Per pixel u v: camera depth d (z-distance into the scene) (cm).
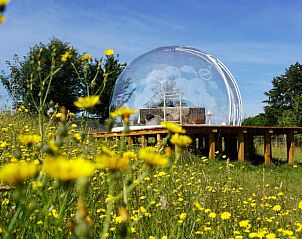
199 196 434
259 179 748
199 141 1434
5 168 91
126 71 1670
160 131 1042
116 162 108
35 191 172
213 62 1675
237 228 351
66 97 2059
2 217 188
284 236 331
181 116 1522
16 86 689
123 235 105
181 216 312
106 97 2172
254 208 441
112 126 157
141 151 128
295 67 4491
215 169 792
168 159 141
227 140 1421
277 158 1536
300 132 1423
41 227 196
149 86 1583
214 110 1591
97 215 283
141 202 346
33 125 638
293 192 622
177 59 1627
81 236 81
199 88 1591
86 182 87
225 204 438
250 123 3797
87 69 260
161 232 295
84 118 200
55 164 78
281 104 4488
